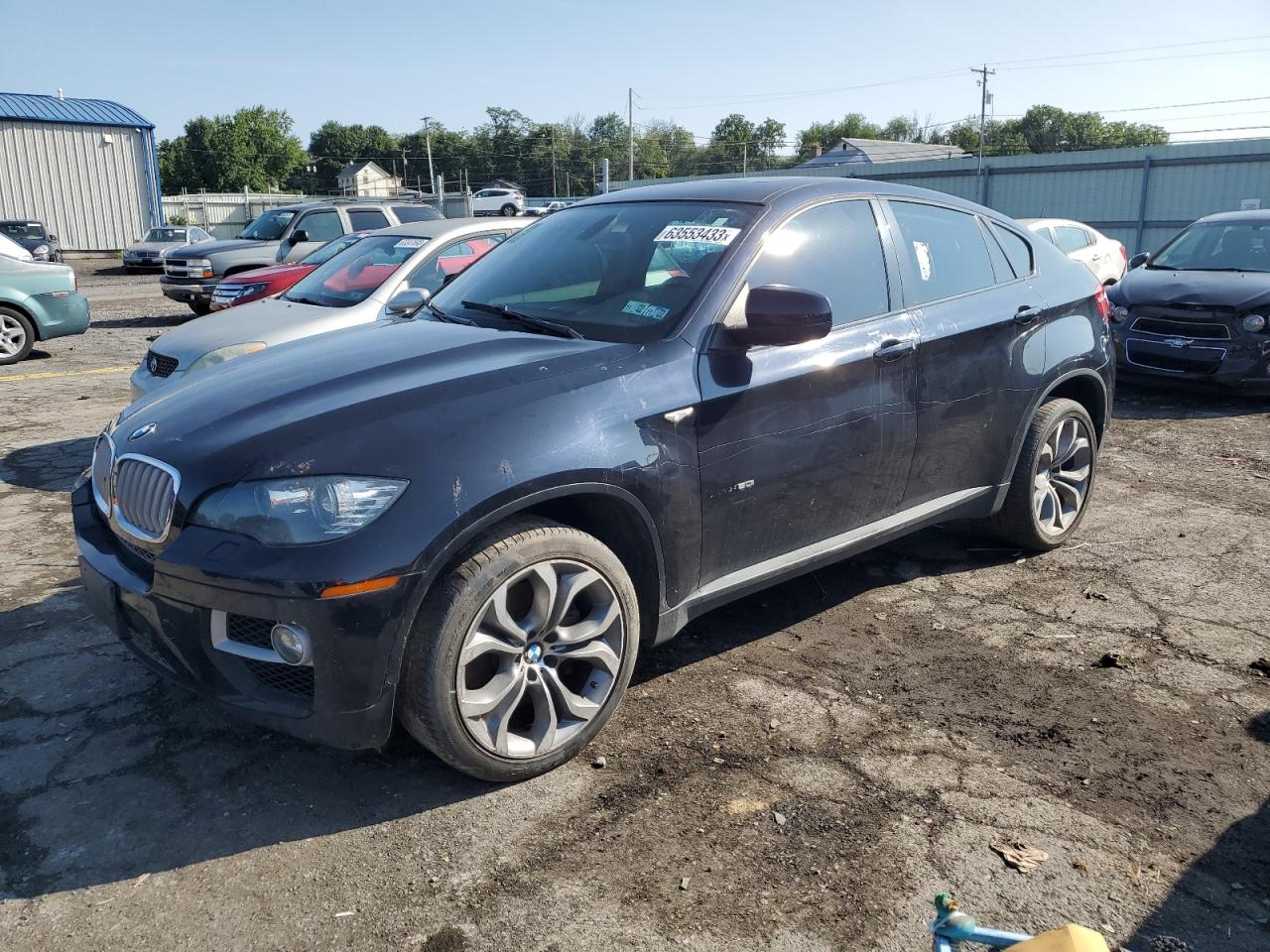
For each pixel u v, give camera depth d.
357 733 2.65
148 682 3.57
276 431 2.75
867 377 3.66
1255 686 3.51
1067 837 2.66
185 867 2.60
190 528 2.70
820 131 123.25
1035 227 12.55
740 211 3.66
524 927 2.36
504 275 3.98
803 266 3.62
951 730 3.22
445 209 51.88
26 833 2.74
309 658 2.57
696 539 3.22
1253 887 2.47
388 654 2.60
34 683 3.57
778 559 3.58
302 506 2.58
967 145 116.38
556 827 2.74
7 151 31.05
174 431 2.93
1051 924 2.34
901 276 3.94
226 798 2.90
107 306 18.86
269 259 15.14
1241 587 4.41
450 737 2.73
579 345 3.24
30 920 2.40
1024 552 4.84
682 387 3.15
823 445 3.54
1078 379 4.77
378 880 2.54
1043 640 3.90
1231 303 8.05
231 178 102.25
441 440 2.72
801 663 3.70
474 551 2.73
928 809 2.79
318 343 3.63
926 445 3.96
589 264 3.74
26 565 4.76
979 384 4.15
